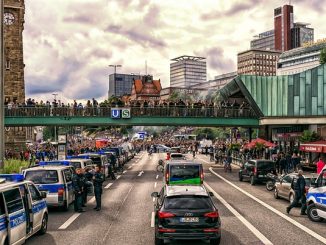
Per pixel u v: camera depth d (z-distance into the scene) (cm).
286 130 5350
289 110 4962
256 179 3041
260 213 1870
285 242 1309
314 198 1683
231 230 1497
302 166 3591
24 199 1258
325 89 4781
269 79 5034
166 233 1180
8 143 7319
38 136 11825
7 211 1100
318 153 4106
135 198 2377
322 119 4653
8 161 3238
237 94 5981
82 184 1933
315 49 19088
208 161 6131
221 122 4919
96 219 1728
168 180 2044
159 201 1288
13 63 7756
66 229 1529
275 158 4212
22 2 7806
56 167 1941
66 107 4600
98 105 4738
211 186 3022
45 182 1866
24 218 1215
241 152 5228
